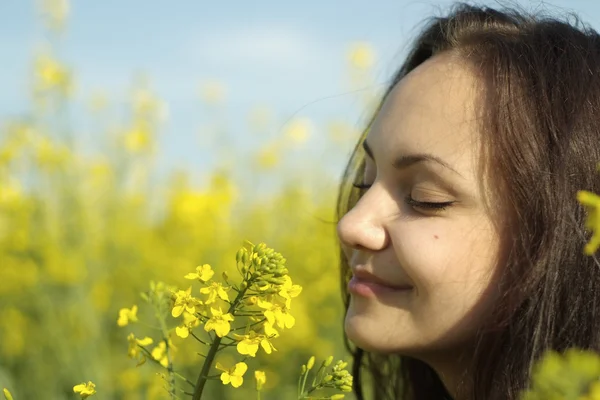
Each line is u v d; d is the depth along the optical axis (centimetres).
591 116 225
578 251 214
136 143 848
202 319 183
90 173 827
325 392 518
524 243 214
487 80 225
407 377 295
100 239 772
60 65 772
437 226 216
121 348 620
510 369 212
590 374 122
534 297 213
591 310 212
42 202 727
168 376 220
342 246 248
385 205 227
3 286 639
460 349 224
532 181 216
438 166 218
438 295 216
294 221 919
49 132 767
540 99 224
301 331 579
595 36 251
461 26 251
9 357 584
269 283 180
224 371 187
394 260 222
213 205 789
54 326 585
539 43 233
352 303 234
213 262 744
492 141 218
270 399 530
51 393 542
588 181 220
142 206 921
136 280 707
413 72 238
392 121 230
